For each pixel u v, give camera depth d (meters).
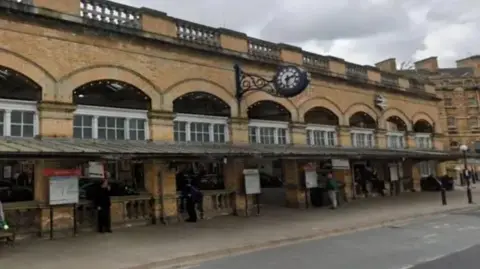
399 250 10.57
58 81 13.44
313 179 21.03
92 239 12.38
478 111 56.25
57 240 12.25
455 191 29.81
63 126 13.40
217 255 10.65
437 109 32.28
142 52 15.55
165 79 16.11
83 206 13.76
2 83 14.30
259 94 19.45
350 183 23.72
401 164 28.80
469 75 58.56
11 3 12.52
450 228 14.41
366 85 25.39
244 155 14.62
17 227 12.34
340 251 10.66
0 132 12.69
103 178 13.95
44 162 12.94
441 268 8.50
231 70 18.45
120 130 15.22
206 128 17.80
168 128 16.02
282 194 27.69
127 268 9.03
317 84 22.44
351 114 24.31
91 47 14.27
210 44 17.72
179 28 16.84
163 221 15.27
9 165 14.66
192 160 14.66
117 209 14.44
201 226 14.77
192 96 17.52
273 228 14.28
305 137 21.44
